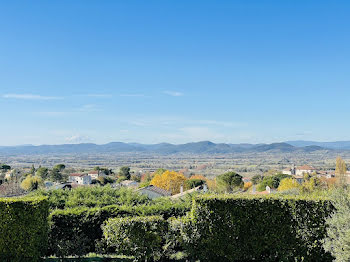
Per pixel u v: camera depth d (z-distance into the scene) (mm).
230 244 11734
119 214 13602
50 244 12781
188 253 12031
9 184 50531
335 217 10305
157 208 13977
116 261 11570
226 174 67750
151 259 12008
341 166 47625
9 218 11188
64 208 14469
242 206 11875
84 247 12133
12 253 11117
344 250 9430
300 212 11656
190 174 160625
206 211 11938
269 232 11703
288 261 11375
